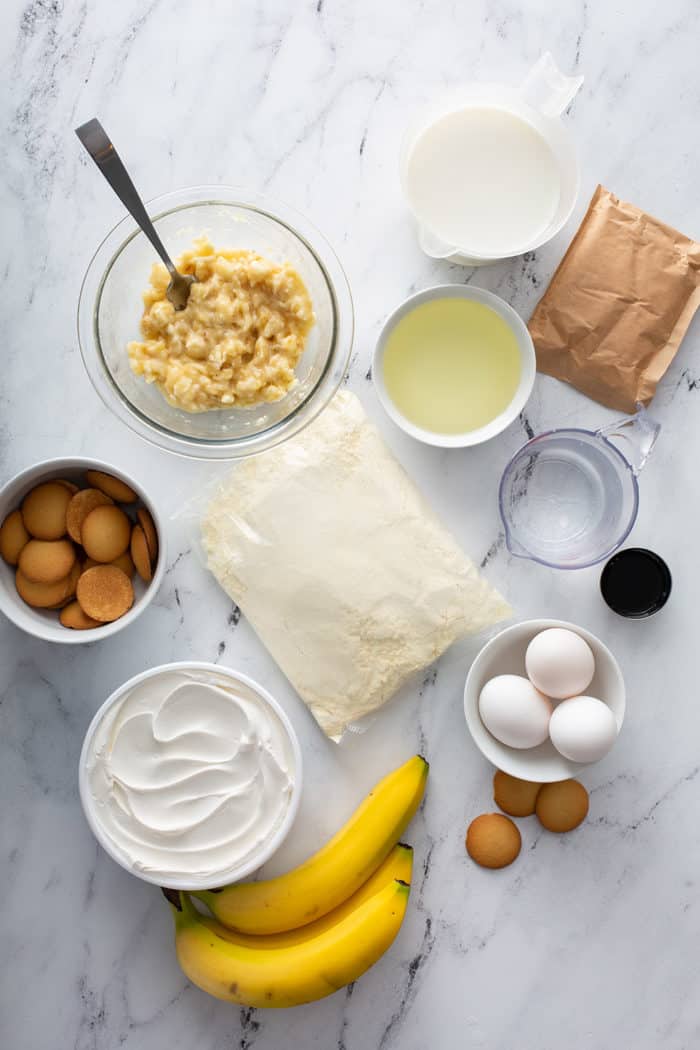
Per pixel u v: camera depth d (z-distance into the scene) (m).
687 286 1.17
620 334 1.17
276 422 1.10
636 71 1.19
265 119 1.18
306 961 1.12
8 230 1.18
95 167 1.17
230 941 1.17
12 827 1.21
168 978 1.22
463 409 1.17
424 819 1.22
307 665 1.19
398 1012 1.23
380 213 1.18
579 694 1.15
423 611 1.18
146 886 1.22
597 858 1.23
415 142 1.11
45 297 1.18
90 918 1.22
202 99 1.17
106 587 1.11
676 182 1.20
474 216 1.12
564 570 1.21
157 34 1.17
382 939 1.12
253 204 1.14
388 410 1.16
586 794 1.21
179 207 1.08
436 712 1.22
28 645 1.20
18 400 1.19
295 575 1.18
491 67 1.18
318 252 1.15
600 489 1.23
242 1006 1.23
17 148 1.17
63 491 1.12
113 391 1.09
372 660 1.18
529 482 1.23
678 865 1.23
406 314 1.16
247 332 1.03
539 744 1.17
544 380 1.20
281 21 1.17
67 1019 1.21
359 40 1.17
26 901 1.21
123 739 1.12
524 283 1.20
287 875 1.17
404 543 1.19
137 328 1.11
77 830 1.21
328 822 1.21
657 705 1.22
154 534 1.11
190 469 1.19
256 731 1.11
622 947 1.23
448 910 1.23
